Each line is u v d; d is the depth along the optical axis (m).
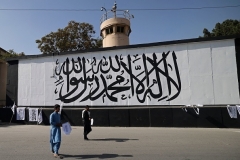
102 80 14.37
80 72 14.91
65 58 15.41
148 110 12.90
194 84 12.68
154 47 13.68
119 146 7.12
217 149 6.52
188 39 13.04
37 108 14.95
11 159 5.57
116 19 21.86
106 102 14.06
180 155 5.83
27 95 15.77
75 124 13.97
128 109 13.20
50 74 15.52
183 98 12.77
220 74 12.30
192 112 12.17
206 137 8.74
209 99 12.30
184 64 13.01
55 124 6.05
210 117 11.87
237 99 11.85
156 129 11.59
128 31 23.14
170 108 12.55
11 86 16.28
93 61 14.75
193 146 7.00
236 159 5.41
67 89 15.00
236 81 11.98
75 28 31.41
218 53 12.48
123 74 14.03
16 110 15.48
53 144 6.03
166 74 13.26
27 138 8.91
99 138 8.81
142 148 6.77
